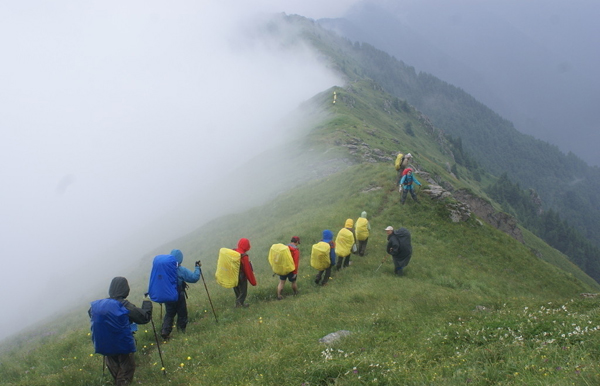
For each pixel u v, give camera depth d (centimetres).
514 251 2494
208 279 2081
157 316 1333
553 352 629
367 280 1633
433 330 882
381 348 776
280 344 888
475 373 580
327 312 1189
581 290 2319
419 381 580
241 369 750
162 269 1063
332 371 650
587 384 475
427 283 1714
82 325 2147
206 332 1114
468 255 2292
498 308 1280
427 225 2522
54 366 1080
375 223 2464
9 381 1048
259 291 1510
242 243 1339
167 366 892
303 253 2050
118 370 841
